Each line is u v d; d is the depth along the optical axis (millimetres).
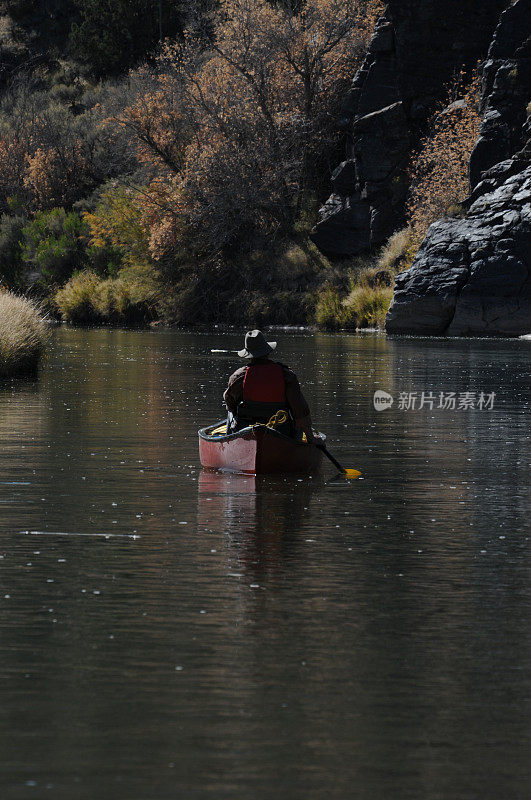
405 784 9305
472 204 88125
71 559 17219
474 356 64562
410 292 86312
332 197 107250
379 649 12828
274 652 12680
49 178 157375
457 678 11867
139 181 129375
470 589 15570
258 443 25594
